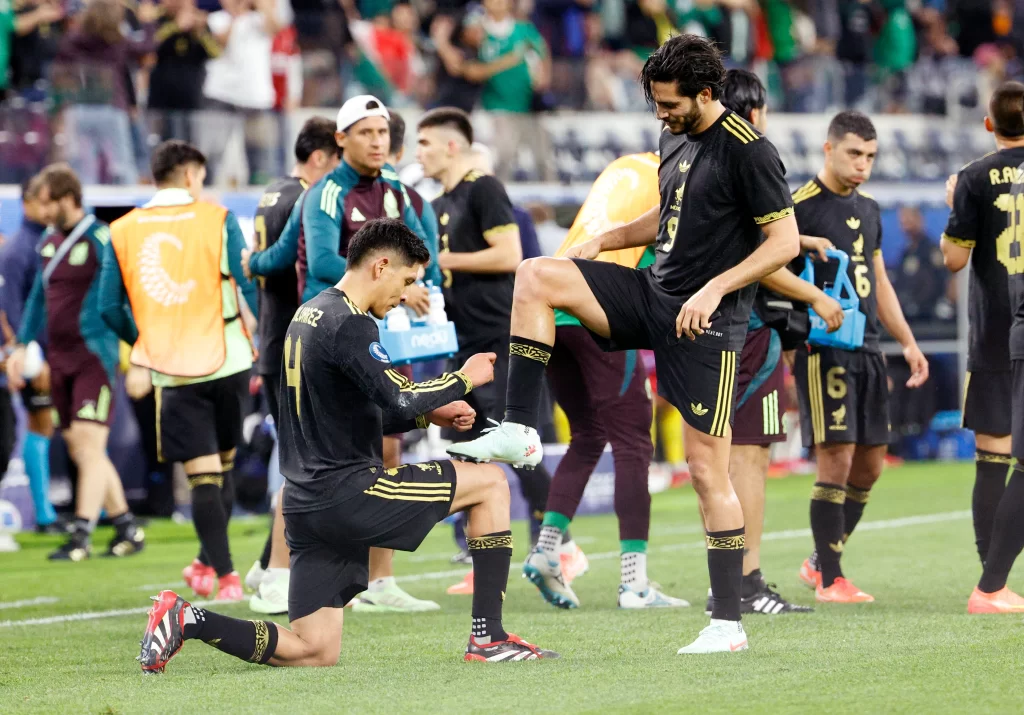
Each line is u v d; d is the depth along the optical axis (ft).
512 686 51.06
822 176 76.79
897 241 175.32
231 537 119.03
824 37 199.52
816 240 71.92
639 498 74.95
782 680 50.93
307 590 56.18
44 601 83.35
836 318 64.85
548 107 169.37
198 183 83.35
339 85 161.07
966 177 74.59
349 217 71.61
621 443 75.31
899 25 203.41
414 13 174.91
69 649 64.59
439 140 82.58
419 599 80.79
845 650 57.52
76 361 106.32
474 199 81.66
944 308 178.50
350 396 54.90
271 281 77.46
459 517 100.22
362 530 54.75
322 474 54.95
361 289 55.98
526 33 168.35
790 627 65.10
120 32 138.00
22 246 111.34
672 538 112.16
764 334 70.95
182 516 135.23
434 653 60.08
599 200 75.10
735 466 71.61
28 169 132.87
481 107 167.63
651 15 188.44
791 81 189.06
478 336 81.92
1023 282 67.72
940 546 99.71
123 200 132.67
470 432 81.51
